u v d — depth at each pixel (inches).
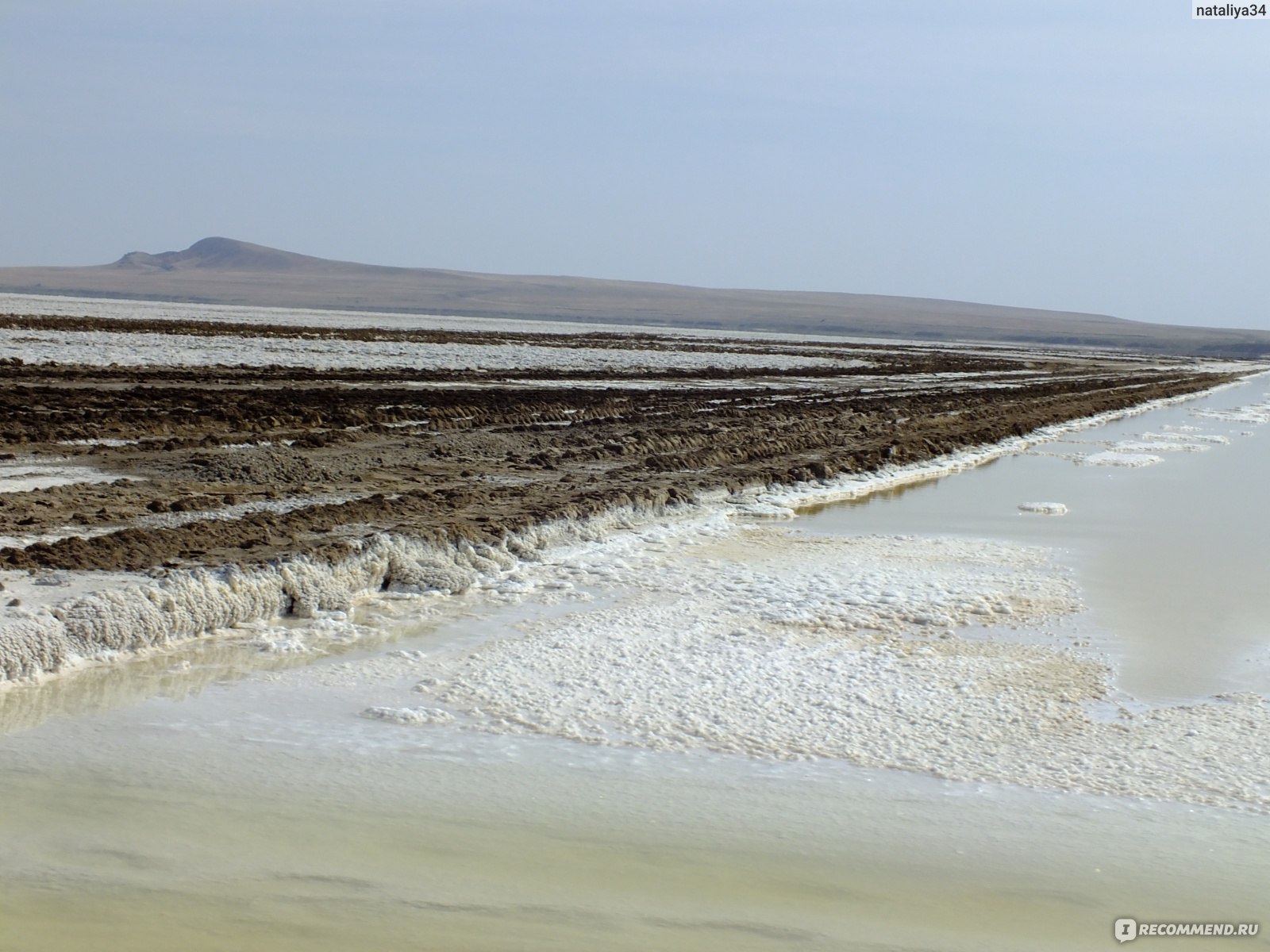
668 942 189.0
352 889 203.2
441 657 346.3
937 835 234.2
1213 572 512.1
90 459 678.5
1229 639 395.2
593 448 846.5
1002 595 449.1
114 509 522.3
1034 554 542.6
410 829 229.3
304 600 389.1
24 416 828.0
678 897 205.2
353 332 2755.9
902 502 716.0
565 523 534.6
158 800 238.7
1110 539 591.5
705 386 1749.5
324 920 191.6
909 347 5265.8
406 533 458.0
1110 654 370.9
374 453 773.9
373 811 237.3
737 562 499.5
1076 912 204.7
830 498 725.9
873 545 555.2
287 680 321.7
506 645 359.3
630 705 305.9
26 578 373.4
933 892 210.5
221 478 639.8
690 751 275.9
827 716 301.7
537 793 249.0
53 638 319.9
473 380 1560.0
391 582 432.5
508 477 702.5
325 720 290.5
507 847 222.5
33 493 545.6
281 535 468.8
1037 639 387.9
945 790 257.4
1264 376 3914.9
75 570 388.5
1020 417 1403.8
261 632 365.4
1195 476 903.7
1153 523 653.3
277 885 203.6
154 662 333.1
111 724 282.7
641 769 264.4
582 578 457.4
